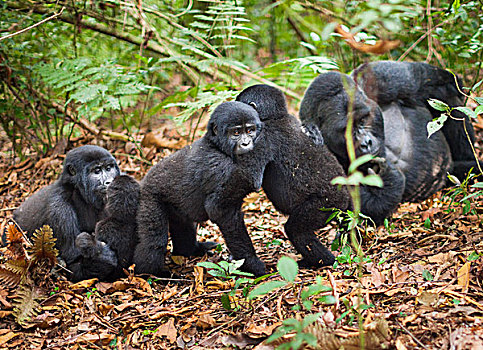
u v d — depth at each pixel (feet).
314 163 26.35
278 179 26.76
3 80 44.57
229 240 25.66
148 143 46.42
